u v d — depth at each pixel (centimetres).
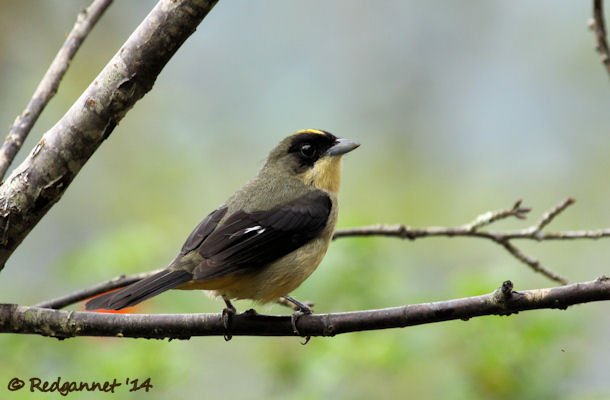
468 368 1015
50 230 1582
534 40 1919
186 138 1736
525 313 1039
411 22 1961
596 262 1582
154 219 1584
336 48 1956
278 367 1051
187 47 1919
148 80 689
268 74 1917
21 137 807
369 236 1050
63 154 702
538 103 1866
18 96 1588
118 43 1708
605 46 905
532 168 1773
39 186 707
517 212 930
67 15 1658
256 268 905
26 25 1633
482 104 1884
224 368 1190
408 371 1047
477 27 1945
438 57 1933
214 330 779
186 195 1662
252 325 779
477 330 1027
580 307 1168
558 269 1575
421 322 727
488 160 1808
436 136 1850
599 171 1741
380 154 1808
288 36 1959
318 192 1001
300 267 927
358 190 1738
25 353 998
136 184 1644
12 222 711
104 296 795
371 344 1022
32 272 1524
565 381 1009
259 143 1803
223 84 1884
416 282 1222
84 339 1017
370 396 1059
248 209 945
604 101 1836
